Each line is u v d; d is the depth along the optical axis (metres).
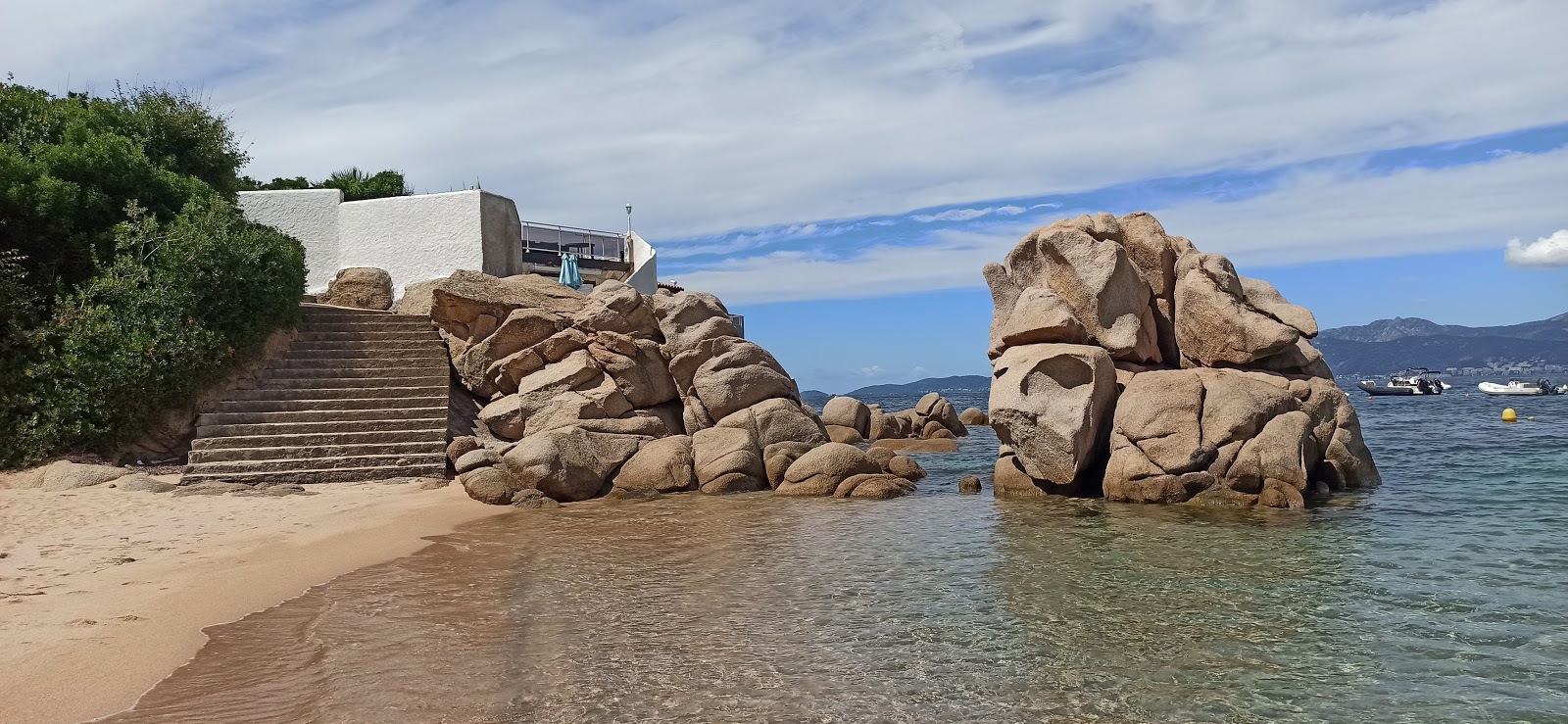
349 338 22.08
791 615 8.73
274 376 20.08
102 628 7.70
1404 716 6.30
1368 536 12.12
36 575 9.53
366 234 30.03
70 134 20.08
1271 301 17.14
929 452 26.50
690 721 6.13
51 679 6.54
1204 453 14.90
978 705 6.48
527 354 21.23
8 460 16.66
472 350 21.77
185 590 9.07
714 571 10.61
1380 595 9.26
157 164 22.62
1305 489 14.73
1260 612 8.73
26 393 17.00
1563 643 7.70
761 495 17.31
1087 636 8.06
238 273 19.27
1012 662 7.39
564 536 12.88
